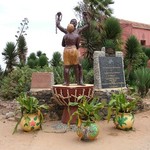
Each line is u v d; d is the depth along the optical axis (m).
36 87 6.57
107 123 5.31
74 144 4.09
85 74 8.45
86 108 4.19
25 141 4.26
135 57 9.60
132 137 4.42
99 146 3.97
